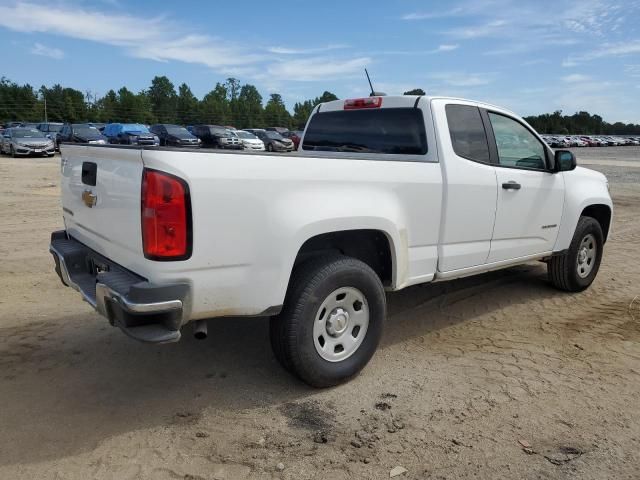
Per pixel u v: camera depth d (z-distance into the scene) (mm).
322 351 3650
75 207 3992
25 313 5082
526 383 3867
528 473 2865
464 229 4461
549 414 3451
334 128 5090
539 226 5238
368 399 3631
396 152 4559
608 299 5828
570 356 4332
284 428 3271
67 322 4891
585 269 6035
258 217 3209
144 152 2936
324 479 2809
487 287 6184
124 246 3252
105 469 2875
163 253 2949
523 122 5152
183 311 3029
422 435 3207
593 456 3016
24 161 23812
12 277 6172
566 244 5629
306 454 3014
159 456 2990
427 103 4375
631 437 3203
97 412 3430
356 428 3277
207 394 3678
